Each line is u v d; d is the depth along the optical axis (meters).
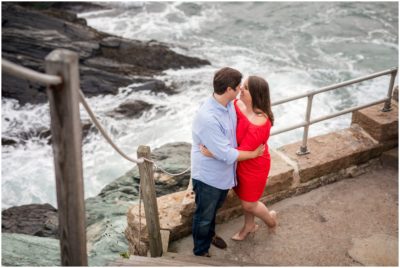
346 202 4.88
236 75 3.32
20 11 15.79
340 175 5.18
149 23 20.81
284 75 15.44
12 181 10.56
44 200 10.05
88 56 15.27
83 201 2.41
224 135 3.46
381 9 21.45
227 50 17.75
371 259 4.16
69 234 2.46
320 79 15.10
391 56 16.77
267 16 21.28
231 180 3.75
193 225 3.97
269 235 4.45
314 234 4.46
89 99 13.82
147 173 3.74
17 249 5.65
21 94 13.76
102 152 11.50
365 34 18.81
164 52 15.94
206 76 15.33
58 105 2.16
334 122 11.94
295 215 4.70
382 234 4.45
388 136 5.32
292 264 4.15
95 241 6.16
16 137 12.24
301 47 17.81
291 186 4.91
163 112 13.17
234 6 22.88
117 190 8.13
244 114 3.65
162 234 4.26
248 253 4.26
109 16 21.62
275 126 11.84
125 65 15.41
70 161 2.27
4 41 14.86
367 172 5.30
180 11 22.22
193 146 3.68
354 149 5.20
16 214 8.66
